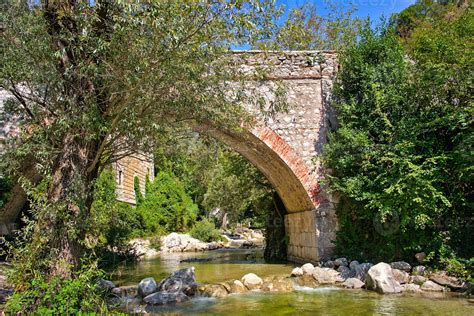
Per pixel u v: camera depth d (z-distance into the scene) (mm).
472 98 9930
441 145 10234
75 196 5879
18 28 6844
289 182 12781
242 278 9977
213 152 13375
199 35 5805
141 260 16797
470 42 10703
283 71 12211
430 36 11844
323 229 11695
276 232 16328
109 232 13156
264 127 11789
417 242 10148
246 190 18578
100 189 7750
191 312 7145
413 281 9172
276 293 8898
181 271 9562
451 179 9938
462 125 9570
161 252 21781
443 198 9336
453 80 10320
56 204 5734
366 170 10844
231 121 7836
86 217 6152
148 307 7602
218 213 34594
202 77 6805
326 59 12445
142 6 5617
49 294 5078
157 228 25594
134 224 21641
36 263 5516
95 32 6609
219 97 7215
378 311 6910
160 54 5953
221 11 5770
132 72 6000
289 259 15055
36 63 6844
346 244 11523
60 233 5781
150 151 7578
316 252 11688
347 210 11617
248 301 8062
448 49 10508
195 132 8883
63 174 6141
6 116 9258
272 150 11828
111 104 6758
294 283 9781
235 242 27641
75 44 6395
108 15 6629
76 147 6266
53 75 6590
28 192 5930
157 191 27078
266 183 16688
